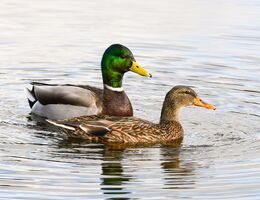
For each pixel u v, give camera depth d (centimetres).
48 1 2838
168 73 2108
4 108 1842
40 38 2384
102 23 2538
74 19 2584
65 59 2206
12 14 2639
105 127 1622
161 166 1464
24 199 1305
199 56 2241
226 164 1474
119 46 1798
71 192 1334
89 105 1786
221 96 1933
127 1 2838
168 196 1326
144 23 2538
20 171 1423
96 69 2139
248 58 2220
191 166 1466
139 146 1595
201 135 1667
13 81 2028
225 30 2473
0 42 2339
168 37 2402
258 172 1431
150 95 1955
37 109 1825
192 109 1848
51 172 1422
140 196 1326
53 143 1595
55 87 1833
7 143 1582
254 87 1994
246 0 2836
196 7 2741
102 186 1362
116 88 1795
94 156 1520
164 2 2820
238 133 1680
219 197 1325
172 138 1642
